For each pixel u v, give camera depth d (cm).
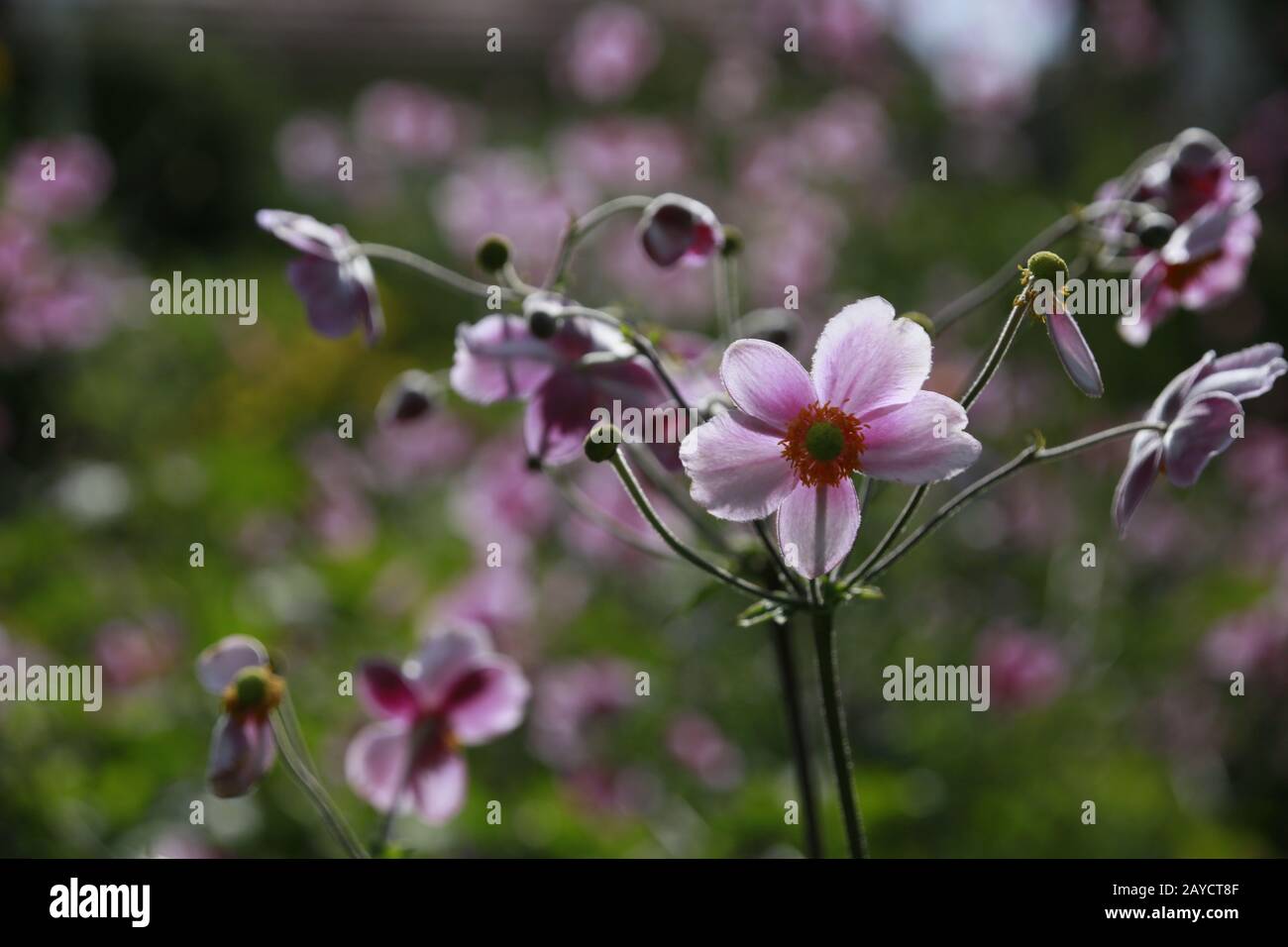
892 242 228
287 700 69
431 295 295
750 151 228
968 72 247
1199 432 62
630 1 317
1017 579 162
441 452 196
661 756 121
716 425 60
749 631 140
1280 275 249
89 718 122
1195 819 127
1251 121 261
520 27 573
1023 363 188
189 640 146
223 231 393
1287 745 136
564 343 67
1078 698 138
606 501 117
